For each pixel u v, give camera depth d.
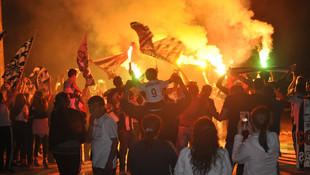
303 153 8.23
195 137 4.12
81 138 5.76
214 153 4.07
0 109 8.49
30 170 9.09
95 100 5.59
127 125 7.99
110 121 5.59
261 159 4.36
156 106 6.09
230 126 6.39
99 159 5.55
